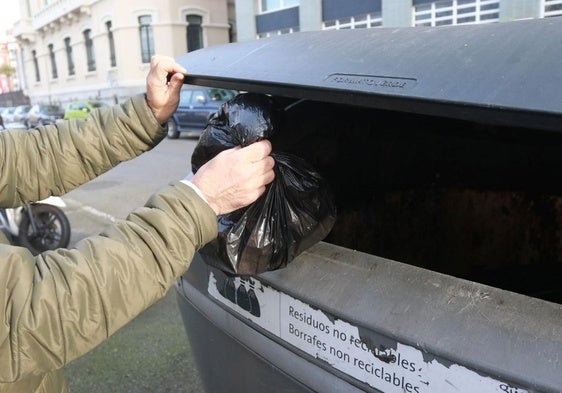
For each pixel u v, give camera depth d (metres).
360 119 1.89
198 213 1.08
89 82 33.50
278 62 1.36
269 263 1.29
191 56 1.80
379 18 17.41
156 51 27.94
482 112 0.95
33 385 1.19
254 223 1.28
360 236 2.02
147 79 1.67
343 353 1.17
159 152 13.31
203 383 1.86
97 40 30.92
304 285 1.25
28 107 30.00
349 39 1.41
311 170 1.38
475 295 1.04
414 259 2.27
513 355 0.93
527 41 1.07
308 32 1.63
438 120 2.03
